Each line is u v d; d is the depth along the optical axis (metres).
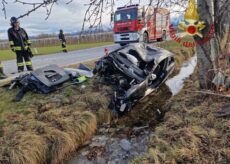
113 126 5.55
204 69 5.25
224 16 4.80
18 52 8.54
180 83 7.77
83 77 6.93
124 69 6.12
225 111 4.22
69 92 6.28
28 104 5.70
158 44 11.44
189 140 3.66
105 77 6.50
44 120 5.08
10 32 8.23
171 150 3.53
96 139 5.07
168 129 4.20
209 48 5.06
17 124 4.89
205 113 4.39
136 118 5.86
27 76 6.65
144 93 6.30
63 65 9.50
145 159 3.56
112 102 5.95
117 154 4.53
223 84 5.05
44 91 6.21
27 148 4.19
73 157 4.54
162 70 7.14
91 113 5.46
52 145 4.46
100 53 13.92
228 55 5.05
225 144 3.45
